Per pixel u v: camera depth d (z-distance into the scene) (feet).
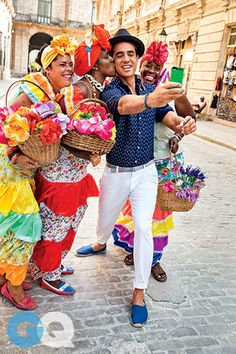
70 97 7.82
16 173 8.26
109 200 9.80
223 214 17.66
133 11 94.53
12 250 8.52
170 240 14.08
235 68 51.49
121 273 11.16
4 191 8.28
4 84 83.87
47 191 8.75
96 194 9.98
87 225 14.47
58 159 8.43
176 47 68.23
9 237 8.50
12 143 7.36
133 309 9.14
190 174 9.87
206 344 8.57
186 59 65.46
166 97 6.94
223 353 8.34
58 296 9.73
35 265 9.76
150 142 9.32
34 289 9.90
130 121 8.86
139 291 9.23
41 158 7.61
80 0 152.35
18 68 151.23
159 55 9.62
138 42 8.64
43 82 8.00
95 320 8.96
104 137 7.50
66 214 8.91
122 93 8.54
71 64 8.37
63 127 7.44
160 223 10.80
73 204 8.98
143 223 9.00
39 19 150.20
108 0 117.50
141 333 8.70
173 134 10.25
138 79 9.21
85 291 10.09
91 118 7.53
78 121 7.46
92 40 8.20
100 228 10.99
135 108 7.48
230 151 35.91
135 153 9.09
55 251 9.29
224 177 25.03
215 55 54.95
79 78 8.68
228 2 51.13
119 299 9.87
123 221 11.43
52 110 7.48
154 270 11.18
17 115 7.17
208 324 9.29
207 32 57.21
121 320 9.07
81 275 10.84
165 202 9.89
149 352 8.13
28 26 148.87
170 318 9.38
